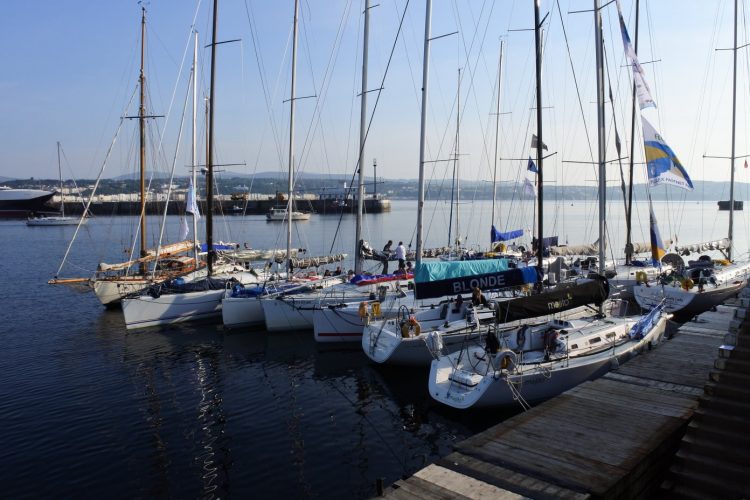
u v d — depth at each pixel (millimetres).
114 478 10070
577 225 74312
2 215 123688
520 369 12070
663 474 8281
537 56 17156
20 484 9859
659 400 9906
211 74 24406
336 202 113375
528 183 32938
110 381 15523
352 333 18438
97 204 117000
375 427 12273
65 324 22688
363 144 21422
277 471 10297
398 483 7281
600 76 17500
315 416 12922
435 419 12672
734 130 28359
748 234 59906
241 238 62281
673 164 20234
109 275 28328
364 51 21156
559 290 13320
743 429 7320
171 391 14688
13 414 13094
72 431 12109
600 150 17484
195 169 29500
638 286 21094
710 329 15430
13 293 30375
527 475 7359
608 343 13930
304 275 24562
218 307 22719
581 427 8789
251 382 15375
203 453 11047
